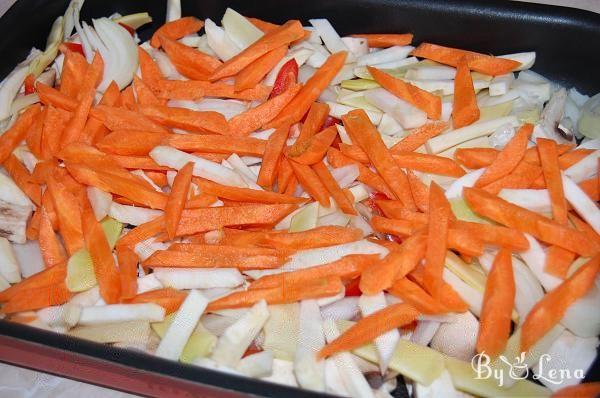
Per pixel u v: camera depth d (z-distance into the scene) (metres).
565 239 0.43
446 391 0.42
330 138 0.48
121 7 0.58
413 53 0.55
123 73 0.54
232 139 0.48
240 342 0.42
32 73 0.53
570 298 0.42
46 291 0.44
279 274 0.43
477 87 0.53
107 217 0.47
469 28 0.54
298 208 0.47
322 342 0.42
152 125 0.49
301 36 0.52
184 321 0.42
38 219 0.47
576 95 0.53
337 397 0.36
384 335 0.42
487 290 0.42
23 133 0.50
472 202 0.45
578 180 0.47
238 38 0.54
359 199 0.49
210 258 0.44
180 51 0.53
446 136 0.50
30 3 0.53
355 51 0.56
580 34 0.51
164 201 0.46
